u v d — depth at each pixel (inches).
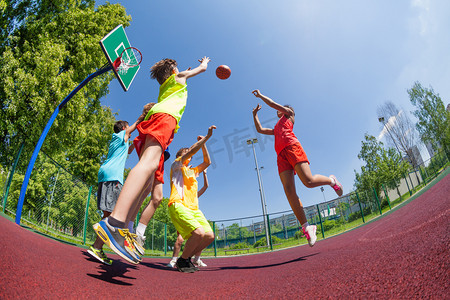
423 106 897.5
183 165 128.9
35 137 369.1
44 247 79.4
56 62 380.5
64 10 456.1
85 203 241.9
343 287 40.9
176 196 115.9
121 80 195.8
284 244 432.5
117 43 189.5
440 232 57.6
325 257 86.6
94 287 49.0
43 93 370.9
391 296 32.0
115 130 135.0
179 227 112.1
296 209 116.3
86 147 633.0
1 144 370.0
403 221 124.3
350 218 485.1
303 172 111.2
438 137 863.1
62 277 49.4
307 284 48.6
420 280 34.1
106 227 48.4
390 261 49.3
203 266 152.5
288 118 122.6
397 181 748.6
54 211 197.2
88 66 453.7
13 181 166.4
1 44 390.6
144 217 112.3
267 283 57.6
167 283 68.7
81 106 418.3
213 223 444.5
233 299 45.9
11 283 36.6
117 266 89.3
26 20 411.8
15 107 343.0
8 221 118.3
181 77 75.6
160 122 60.5
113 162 123.1
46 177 191.6
